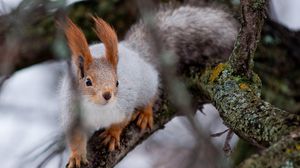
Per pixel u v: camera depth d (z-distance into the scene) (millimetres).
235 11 12664
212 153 4965
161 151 12133
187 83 10922
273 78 12062
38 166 9391
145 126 10438
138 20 12570
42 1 7539
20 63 12602
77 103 6598
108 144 9797
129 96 9953
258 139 7871
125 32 13125
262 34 12430
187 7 12523
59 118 9859
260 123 7965
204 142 4977
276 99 11859
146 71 10523
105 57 9797
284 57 12367
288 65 12328
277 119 7691
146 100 10516
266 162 6137
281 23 13242
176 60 11484
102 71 9484
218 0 12922
